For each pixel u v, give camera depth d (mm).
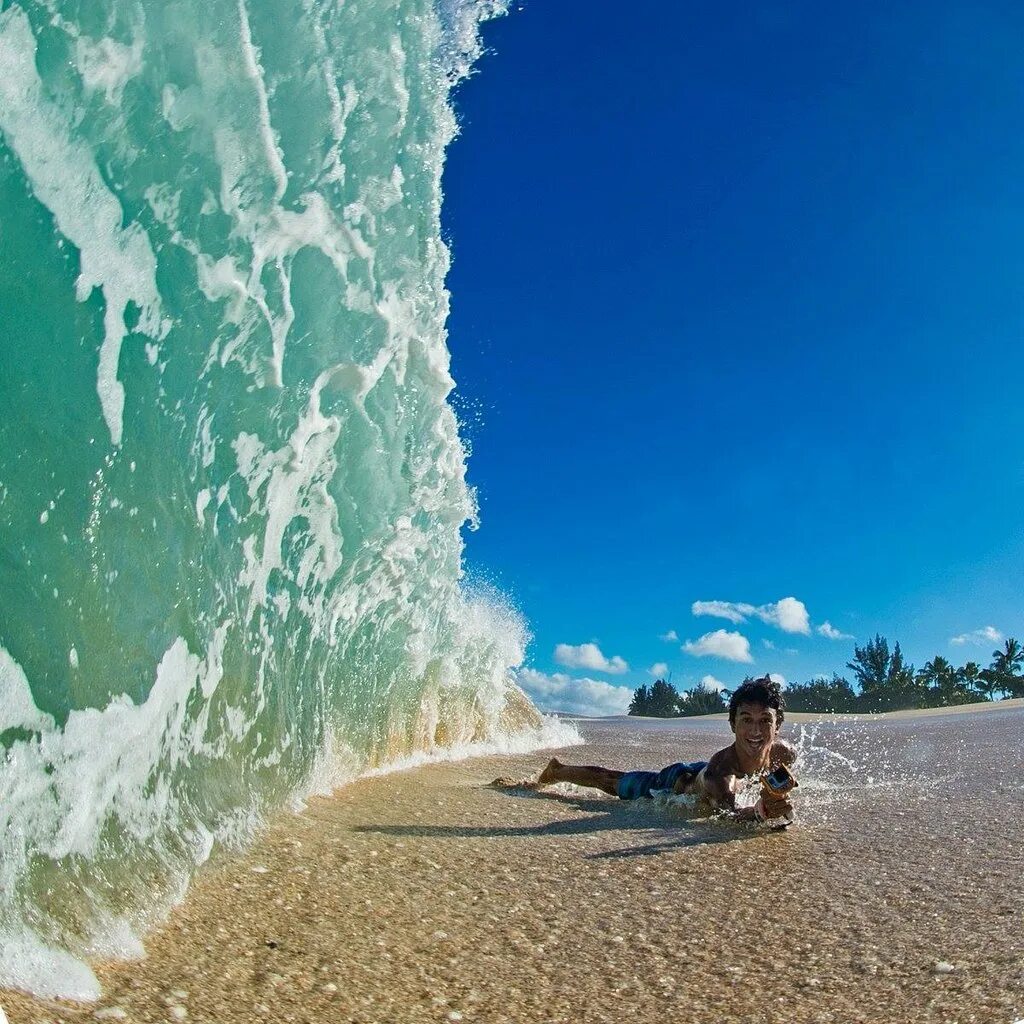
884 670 38219
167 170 2787
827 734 10211
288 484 3760
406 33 4723
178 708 2652
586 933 2357
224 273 3115
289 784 3695
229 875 2527
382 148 4406
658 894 2734
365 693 5090
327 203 3910
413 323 4922
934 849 3275
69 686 2076
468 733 7801
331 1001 1819
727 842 3492
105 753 2172
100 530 2332
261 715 3471
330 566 4355
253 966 1942
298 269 3725
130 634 2389
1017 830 3607
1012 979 1946
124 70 2605
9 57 2227
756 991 1952
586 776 4977
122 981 1737
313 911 2355
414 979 1984
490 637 8312
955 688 38000
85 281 2398
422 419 5289
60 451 2221
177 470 2805
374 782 4727
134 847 2238
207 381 3029
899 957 2123
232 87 3115
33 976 1614
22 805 1855
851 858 3166
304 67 3744
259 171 3291
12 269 2158
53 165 2328
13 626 1958
